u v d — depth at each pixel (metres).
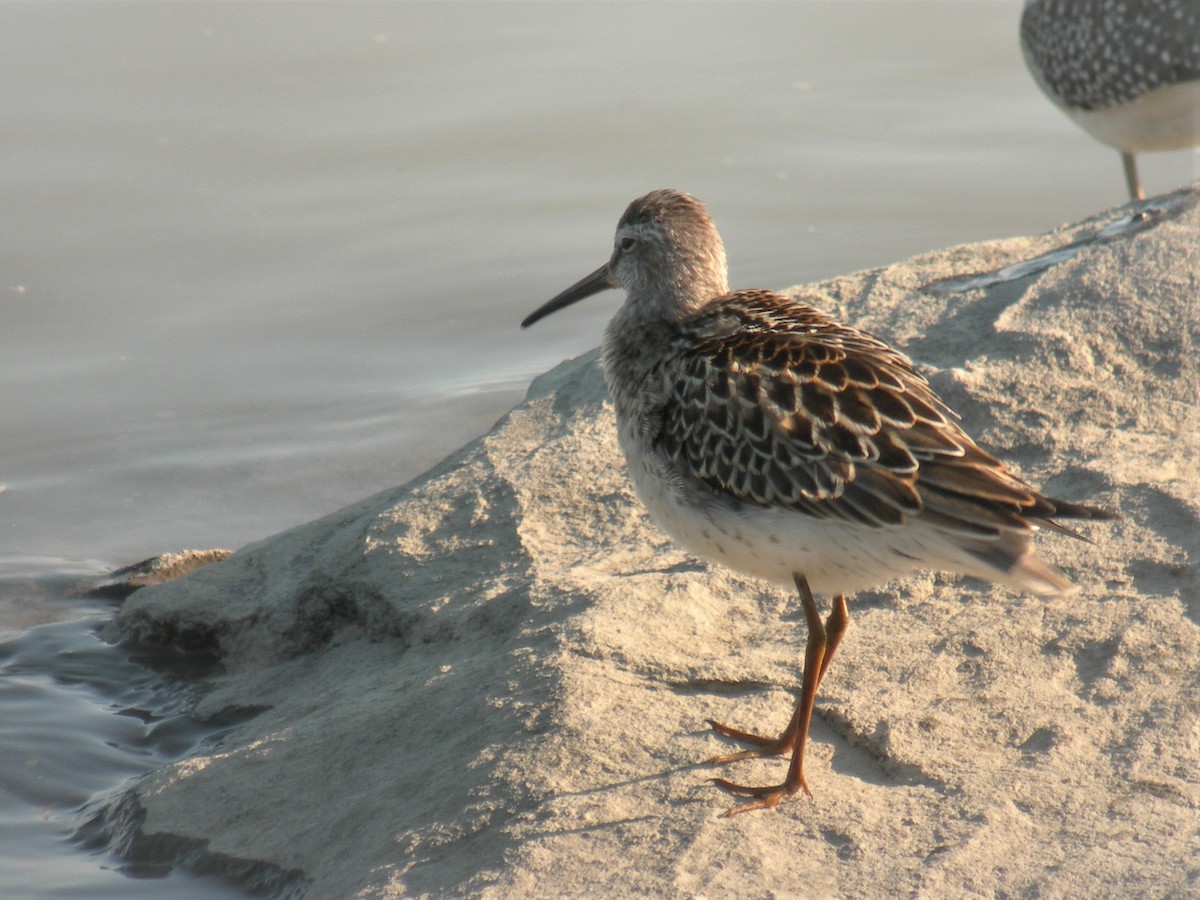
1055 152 21.62
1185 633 9.61
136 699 12.19
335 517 13.31
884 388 8.76
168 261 19.20
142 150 21.03
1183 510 10.67
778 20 24.91
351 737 9.88
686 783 8.69
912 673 9.55
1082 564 10.38
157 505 15.37
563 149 21.31
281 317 18.39
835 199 20.45
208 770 10.03
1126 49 17.28
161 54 23.25
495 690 9.64
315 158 21.16
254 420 16.75
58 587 14.06
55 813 10.70
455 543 11.88
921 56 23.83
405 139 21.56
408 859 8.44
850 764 8.92
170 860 9.51
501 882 7.98
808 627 8.99
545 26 24.66
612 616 10.19
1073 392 12.12
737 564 9.16
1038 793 8.40
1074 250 14.62
